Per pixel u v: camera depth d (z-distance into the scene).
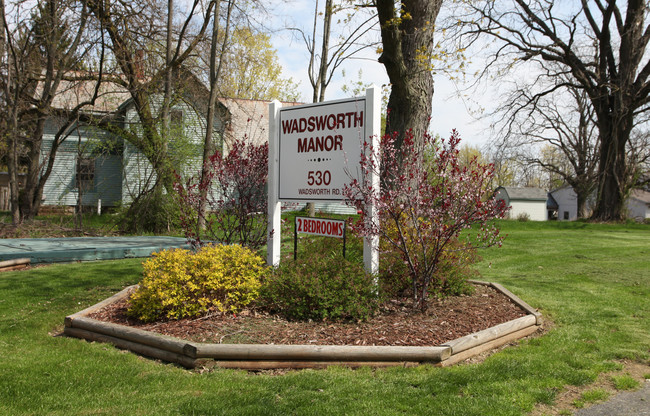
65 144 26.81
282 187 7.52
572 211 66.69
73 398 4.00
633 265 11.52
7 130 17.11
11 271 9.93
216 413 3.67
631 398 4.17
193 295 6.00
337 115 6.89
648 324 6.47
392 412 3.70
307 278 6.09
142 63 19.22
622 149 29.59
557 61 27.38
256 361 4.70
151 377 4.46
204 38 18.75
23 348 5.43
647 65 28.25
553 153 54.41
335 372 4.53
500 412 3.73
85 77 18.61
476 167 6.46
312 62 16.38
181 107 22.36
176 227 17.00
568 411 3.88
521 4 24.97
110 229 16.86
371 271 6.39
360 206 6.27
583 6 29.00
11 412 3.74
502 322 5.98
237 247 6.61
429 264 6.61
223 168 8.43
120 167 27.14
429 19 10.45
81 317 5.98
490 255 13.29
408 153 6.69
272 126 7.59
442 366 4.74
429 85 10.50
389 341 5.15
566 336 5.91
